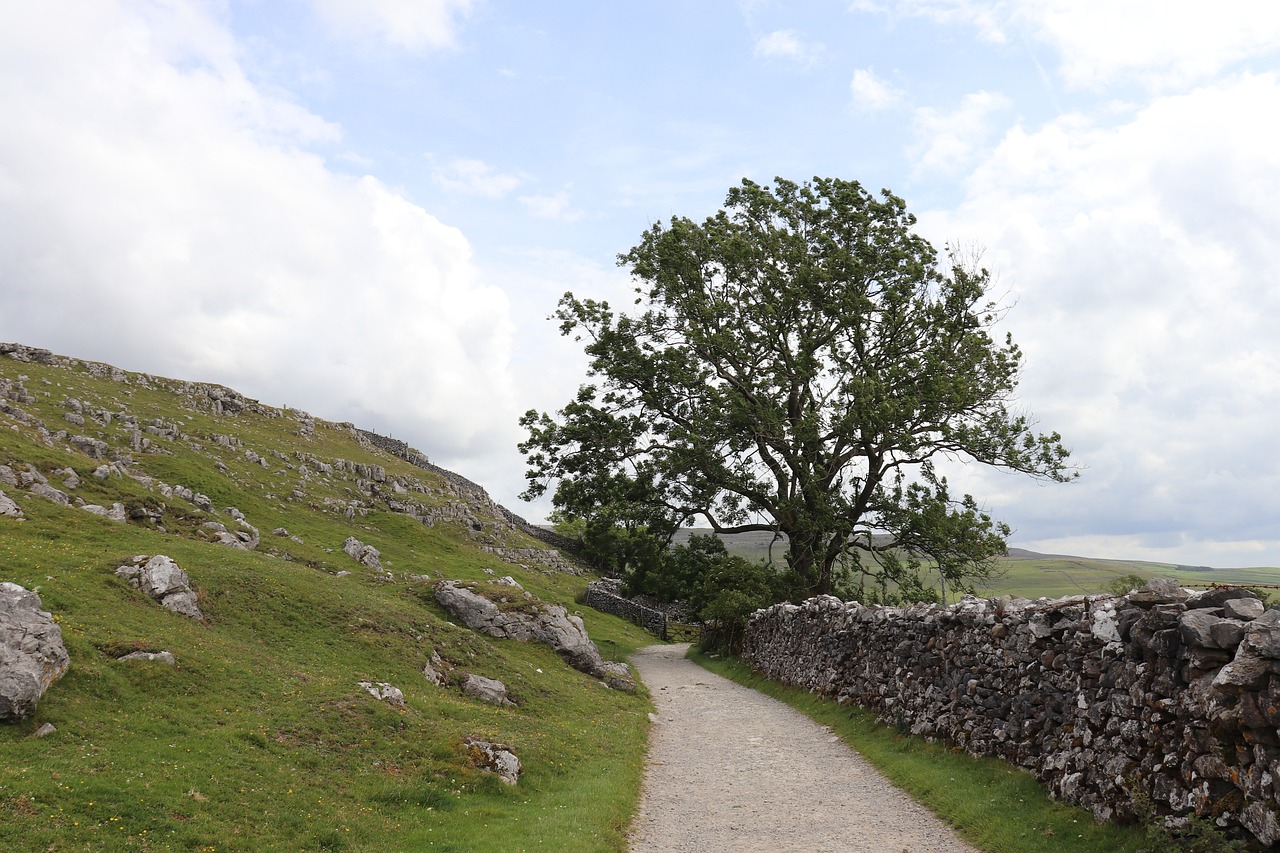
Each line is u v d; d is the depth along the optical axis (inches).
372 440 4763.8
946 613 740.0
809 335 1849.2
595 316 1957.4
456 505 3631.9
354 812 539.8
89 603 777.6
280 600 1012.5
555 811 594.2
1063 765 520.4
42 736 519.2
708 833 571.2
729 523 1972.2
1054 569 4766.2
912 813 587.5
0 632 575.2
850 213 1847.9
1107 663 485.7
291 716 666.8
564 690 1108.5
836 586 1881.2
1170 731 415.2
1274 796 342.3
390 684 863.7
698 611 1932.8
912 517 1691.7
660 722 1076.5
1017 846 477.7
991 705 649.6
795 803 639.1
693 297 1879.9
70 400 2468.0
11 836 391.9
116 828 429.1
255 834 471.2
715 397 1759.4
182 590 890.1
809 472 1743.4
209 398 3636.8
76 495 1438.2
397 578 1824.6
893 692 866.8
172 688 656.4
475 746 684.1
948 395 1635.1
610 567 3924.7
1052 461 1711.4
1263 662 351.6
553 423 1998.0
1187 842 380.2
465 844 508.4
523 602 1376.7
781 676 1347.2
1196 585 462.9
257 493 2496.3
